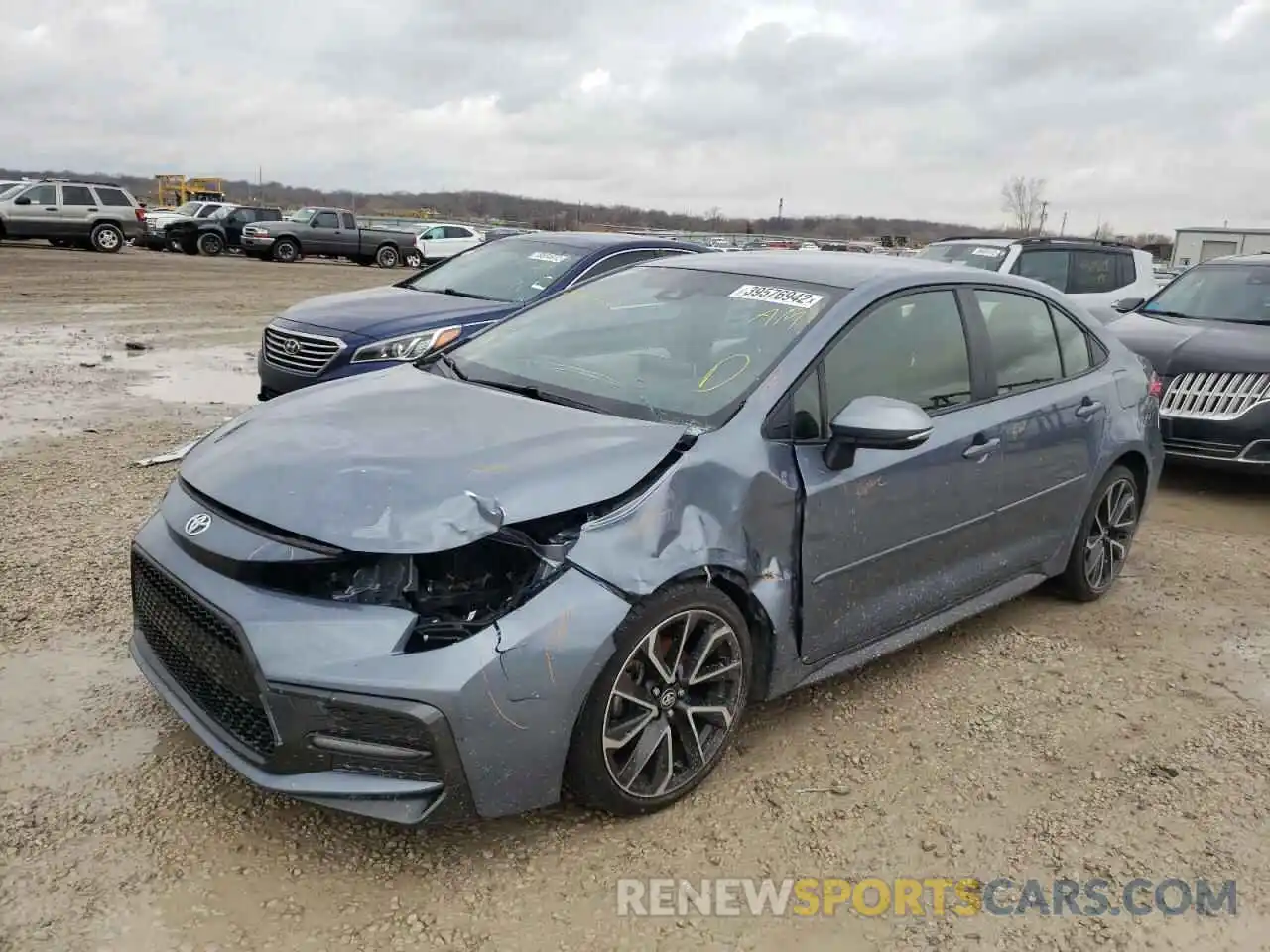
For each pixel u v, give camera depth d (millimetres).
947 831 3330
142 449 7367
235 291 20609
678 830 3254
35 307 15867
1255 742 3988
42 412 8578
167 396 9617
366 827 3168
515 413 3572
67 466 6793
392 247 34031
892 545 3936
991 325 4516
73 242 29625
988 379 4418
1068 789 3602
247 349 13055
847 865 3143
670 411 3586
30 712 3680
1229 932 2943
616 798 3168
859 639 3945
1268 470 7105
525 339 4367
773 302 4043
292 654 2771
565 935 2783
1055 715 4121
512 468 3092
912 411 3479
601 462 3168
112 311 16000
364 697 2734
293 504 2984
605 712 3041
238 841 3068
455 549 2947
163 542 3238
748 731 3869
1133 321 8445
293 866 2980
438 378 4086
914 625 4230
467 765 2822
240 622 2842
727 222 49469
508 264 8664
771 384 3592
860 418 3457
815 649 3736
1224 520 6965
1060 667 4551
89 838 3035
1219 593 5555
